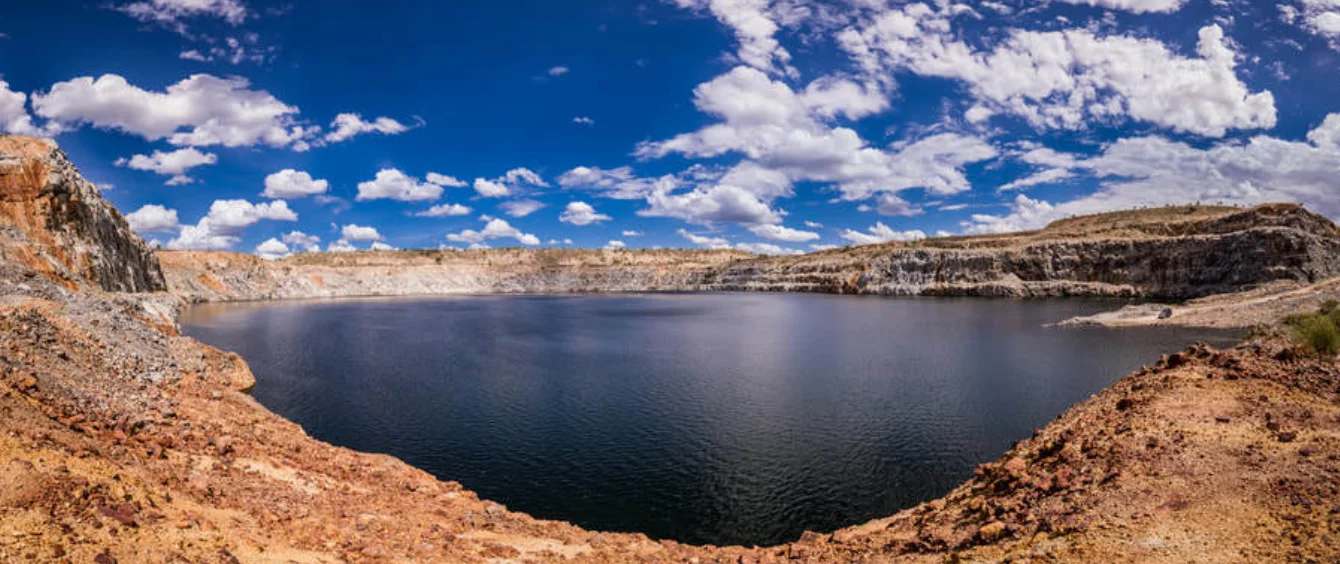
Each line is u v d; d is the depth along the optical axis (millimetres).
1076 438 18109
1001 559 12602
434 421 42406
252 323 110688
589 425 41312
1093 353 66438
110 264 96750
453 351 75062
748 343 81562
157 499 13516
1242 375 19344
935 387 51281
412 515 19969
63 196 85875
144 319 51781
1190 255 146375
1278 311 78500
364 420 42656
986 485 18125
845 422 41094
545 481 31766
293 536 15008
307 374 59312
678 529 26547
